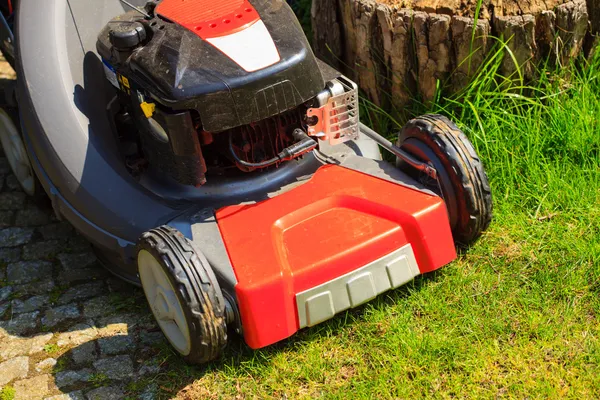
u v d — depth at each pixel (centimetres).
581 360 160
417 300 172
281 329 159
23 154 197
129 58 166
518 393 156
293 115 170
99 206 172
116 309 178
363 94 207
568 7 188
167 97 159
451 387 158
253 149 169
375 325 168
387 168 176
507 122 191
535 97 197
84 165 173
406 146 176
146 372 166
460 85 194
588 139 191
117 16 180
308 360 164
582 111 193
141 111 170
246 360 165
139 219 171
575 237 179
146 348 170
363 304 171
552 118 193
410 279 167
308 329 168
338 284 161
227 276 158
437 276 175
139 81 165
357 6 196
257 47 163
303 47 164
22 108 176
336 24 205
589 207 183
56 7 179
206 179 175
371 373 161
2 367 168
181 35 165
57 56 176
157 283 161
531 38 188
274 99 161
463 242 179
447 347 162
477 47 189
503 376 159
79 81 178
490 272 176
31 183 200
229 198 173
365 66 201
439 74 194
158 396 162
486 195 171
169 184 176
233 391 161
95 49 184
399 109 202
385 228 165
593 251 175
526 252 178
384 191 171
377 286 164
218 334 156
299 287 159
